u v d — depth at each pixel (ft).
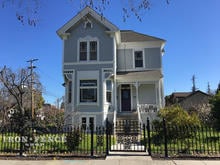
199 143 37.32
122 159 30.81
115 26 70.54
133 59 81.15
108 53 70.49
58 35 72.90
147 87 77.66
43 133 39.70
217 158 31.14
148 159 30.68
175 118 43.60
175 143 40.11
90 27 72.43
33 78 93.20
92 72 69.97
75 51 71.67
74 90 69.51
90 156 32.78
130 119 66.33
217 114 52.31
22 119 41.42
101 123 66.59
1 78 67.46
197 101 160.45
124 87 78.13
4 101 79.82
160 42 80.53
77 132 37.58
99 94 68.49
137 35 86.58
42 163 29.48
